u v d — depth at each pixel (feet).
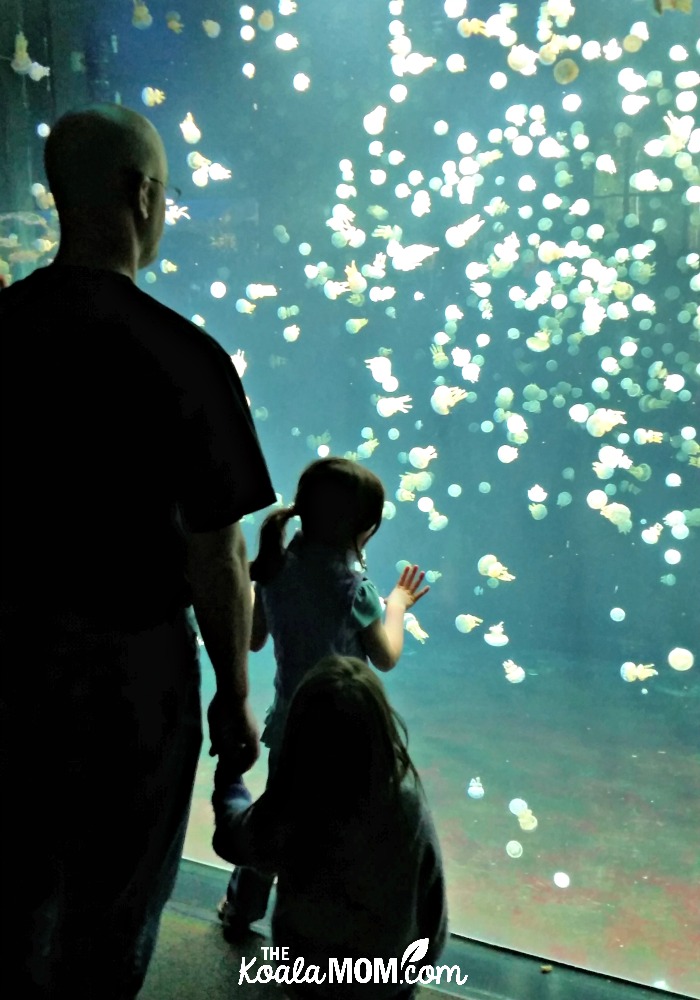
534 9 23.16
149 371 4.07
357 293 18.61
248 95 25.46
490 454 26.68
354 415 30.07
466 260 26.84
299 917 5.03
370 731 4.77
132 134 4.19
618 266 22.26
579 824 12.30
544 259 17.97
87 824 4.23
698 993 7.52
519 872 10.69
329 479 6.28
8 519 4.12
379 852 4.86
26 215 15.60
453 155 27.50
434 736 16.16
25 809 4.17
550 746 15.66
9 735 4.15
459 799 13.24
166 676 4.36
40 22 15.39
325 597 6.25
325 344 29.66
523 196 27.43
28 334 4.11
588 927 9.09
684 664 11.89
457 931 7.79
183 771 4.59
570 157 24.91
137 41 19.39
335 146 27.55
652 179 16.49
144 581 4.21
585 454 24.93
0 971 4.18
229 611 4.38
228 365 4.31
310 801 4.81
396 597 7.07
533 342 18.97
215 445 4.17
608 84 24.13
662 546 23.52
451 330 22.47
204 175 16.63
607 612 23.95
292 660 6.34
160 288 29.71
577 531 24.76
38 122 15.78
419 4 24.44
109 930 4.42
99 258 4.24
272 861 4.93
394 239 18.28
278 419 31.19
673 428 23.59
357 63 26.02
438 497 27.22
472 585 25.99
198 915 7.57
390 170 27.96
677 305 23.86
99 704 4.16
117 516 4.11
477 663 21.42
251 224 28.45
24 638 4.12
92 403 4.06
